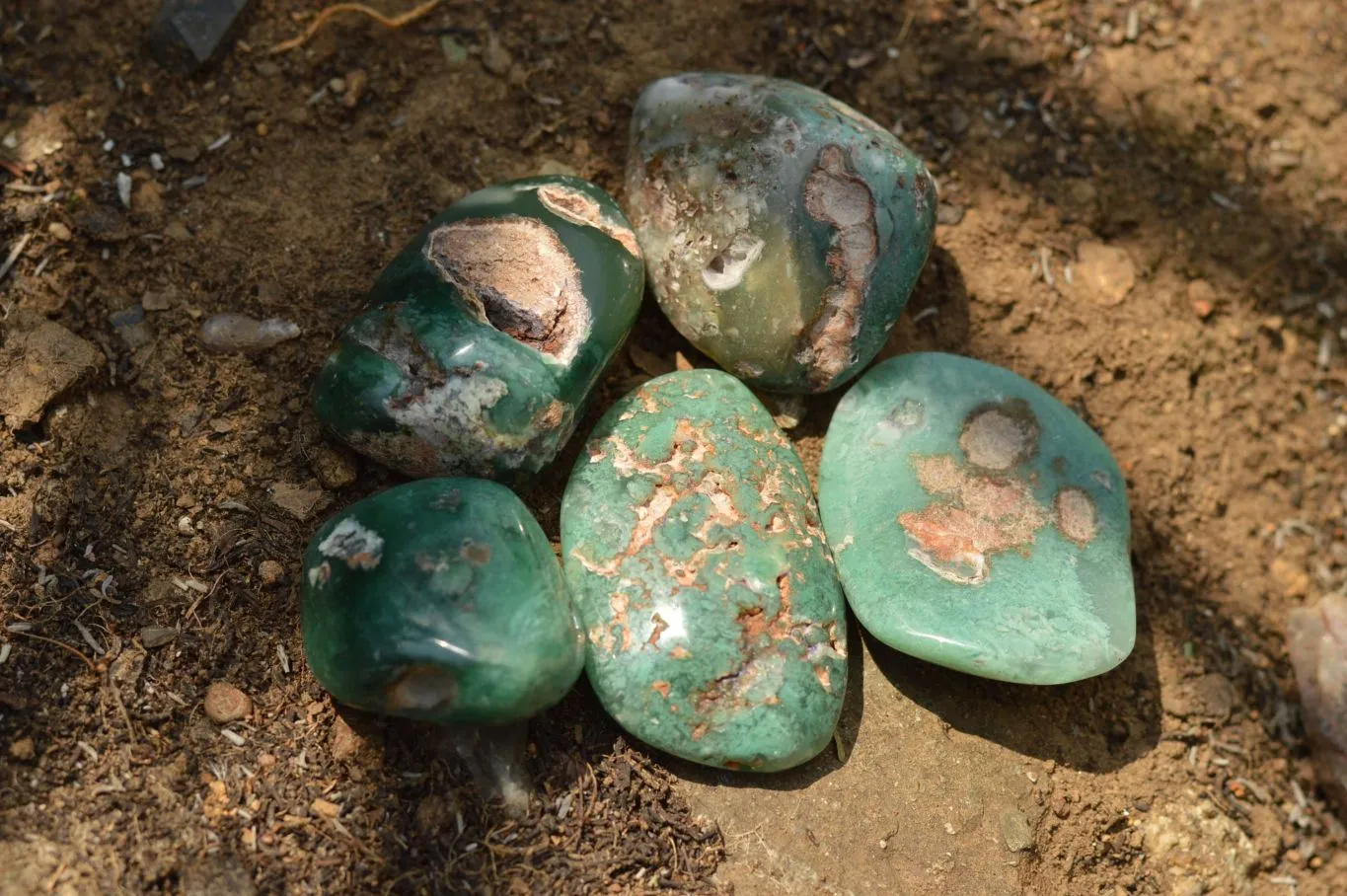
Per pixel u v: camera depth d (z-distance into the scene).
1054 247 0.43
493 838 0.37
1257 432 0.44
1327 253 0.45
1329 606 0.43
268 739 0.37
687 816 0.38
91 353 0.39
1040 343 0.43
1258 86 0.46
